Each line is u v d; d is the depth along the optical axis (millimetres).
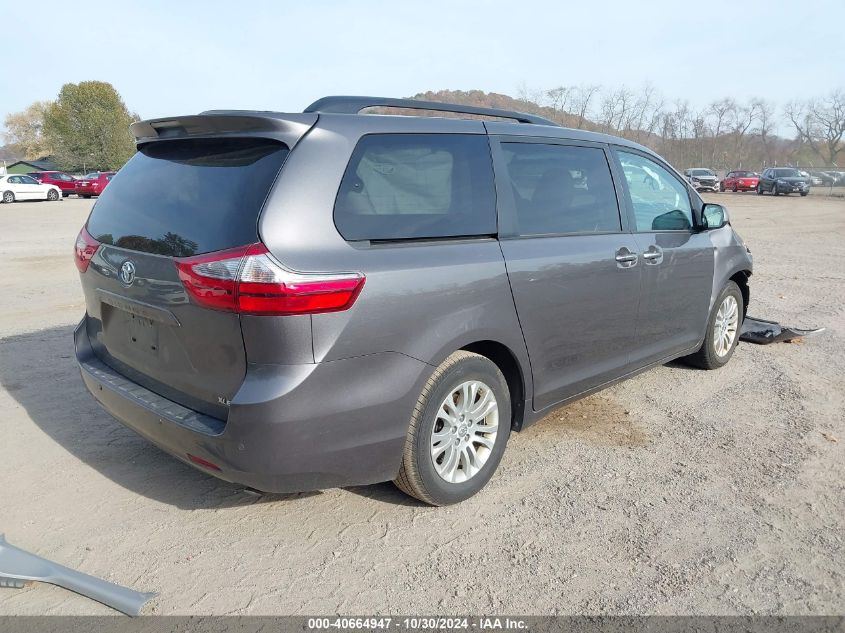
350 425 2744
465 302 3062
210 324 2635
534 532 3092
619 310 4016
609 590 2695
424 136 3133
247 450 2604
